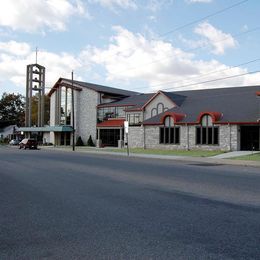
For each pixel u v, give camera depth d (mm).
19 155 32562
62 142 66750
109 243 6004
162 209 8742
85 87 63969
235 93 43969
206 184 13281
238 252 5480
